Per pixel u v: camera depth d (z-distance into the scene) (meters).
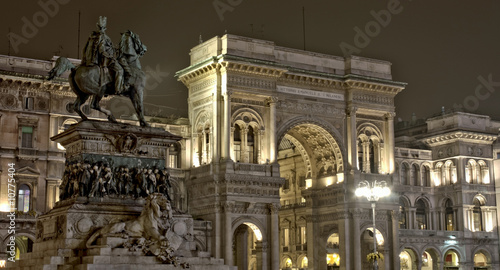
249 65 89.94
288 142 115.25
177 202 94.38
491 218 115.38
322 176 101.56
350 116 98.56
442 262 109.62
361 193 73.50
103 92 43.50
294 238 109.25
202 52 94.06
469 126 116.00
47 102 88.56
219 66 90.12
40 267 38.91
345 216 96.56
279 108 94.38
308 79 96.25
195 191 92.00
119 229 39.88
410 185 115.38
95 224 40.91
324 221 100.56
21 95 87.25
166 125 95.06
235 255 94.69
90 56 43.78
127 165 43.38
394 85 100.56
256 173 90.19
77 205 40.94
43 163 87.62
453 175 115.50
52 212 42.75
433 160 118.31
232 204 87.88
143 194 43.06
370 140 101.12
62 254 39.69
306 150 103.06
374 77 99.44
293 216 109.75
